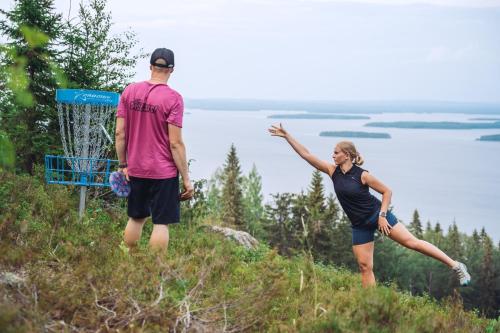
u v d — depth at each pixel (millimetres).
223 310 5156
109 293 5012
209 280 5992
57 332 4320
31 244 6266
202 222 12211
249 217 110750
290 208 89062
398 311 5395
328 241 86875
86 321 4543
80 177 9062
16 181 9141
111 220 9266
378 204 7742
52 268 5875
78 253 6195
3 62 4309
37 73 11117
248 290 5414
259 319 5086
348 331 4855
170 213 6578
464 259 134625
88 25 12594
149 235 8930
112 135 10023
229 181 105500
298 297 6082
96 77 12391
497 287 128875
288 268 8398
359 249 7785
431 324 5496
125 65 13102
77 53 12125
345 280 8172
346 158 7699
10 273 5160
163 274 5574
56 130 11734
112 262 6012
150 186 6570
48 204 8250
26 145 11336
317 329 4918
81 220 7848
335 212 94000
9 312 3979
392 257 111000
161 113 6438
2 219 6609
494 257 131875
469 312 7527
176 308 4961
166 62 6602
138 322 4641
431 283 120250
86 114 8898
